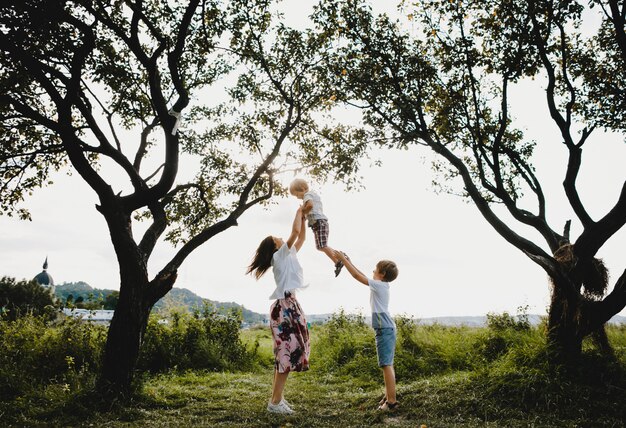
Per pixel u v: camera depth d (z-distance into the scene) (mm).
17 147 8367
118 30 6145
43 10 5500
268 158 7871
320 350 10188
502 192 6590
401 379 7758
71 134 5719
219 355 9523
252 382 7281
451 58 7047
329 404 5453
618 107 7203
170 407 5285
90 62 7496
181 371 8609
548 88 6215
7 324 8125
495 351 8055
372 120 7414
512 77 6574
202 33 7902
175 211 9453
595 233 5781
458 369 7789
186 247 6523
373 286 5047
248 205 7562
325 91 8047
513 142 7965
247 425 4277
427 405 4918
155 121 8312
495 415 4492
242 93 8844
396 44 7199
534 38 6277
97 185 5801
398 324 9867
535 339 6555
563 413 4480
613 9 5738
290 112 8328
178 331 9930
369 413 4766
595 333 5848
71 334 7816
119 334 5617
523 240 5852
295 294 4949
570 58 7324
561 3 5902
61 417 4664
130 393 5465
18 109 5629
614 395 4742
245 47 8188
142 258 6004
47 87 5629
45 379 6637
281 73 8508
